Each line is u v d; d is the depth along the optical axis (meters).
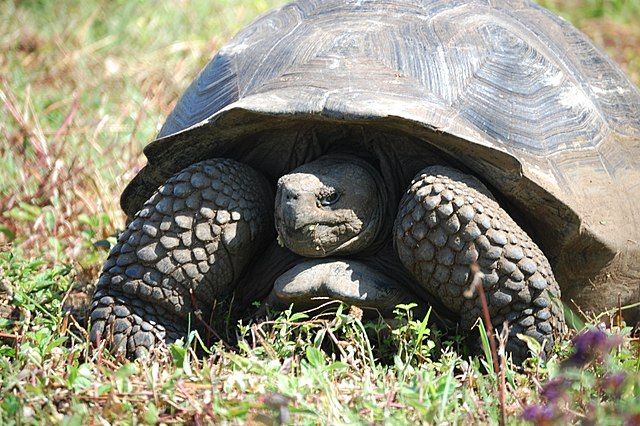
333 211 5.42
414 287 5.58
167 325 5.59
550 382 4.34
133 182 6.10
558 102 5.81
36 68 10.80
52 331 5.59
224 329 5.71
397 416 4.34
